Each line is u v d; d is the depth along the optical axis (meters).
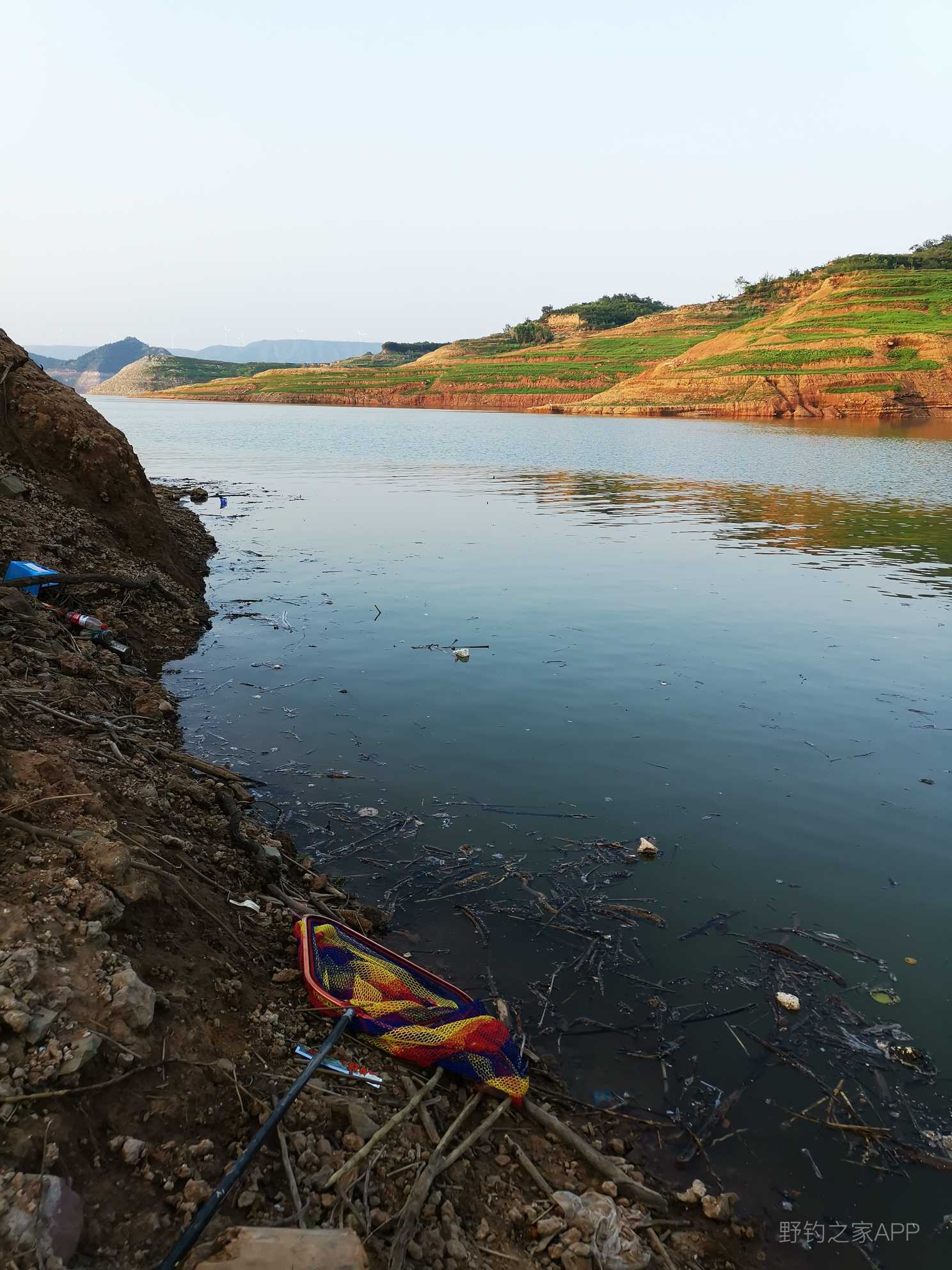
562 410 113.62
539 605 14.84
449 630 13.17
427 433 70.19
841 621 14.11
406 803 7.73
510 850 7.07
